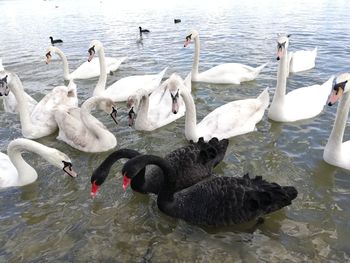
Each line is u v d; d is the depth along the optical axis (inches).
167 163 58.0
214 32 177.9
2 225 58.3
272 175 68.6
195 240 54.7
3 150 80.7
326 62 130.6
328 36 162.9
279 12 226.2
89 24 217.3
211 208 56.4
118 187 66.7
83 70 128.3
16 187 67.6
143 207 62.3
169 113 91.7
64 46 167.0
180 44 160.1
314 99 92.0
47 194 65.6
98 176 57.6
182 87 78.2
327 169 69.7
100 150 78.4
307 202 61.1
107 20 228.4
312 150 75.8
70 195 65.1
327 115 90.7
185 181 64.8
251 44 154.7
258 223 57.5
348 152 70.3
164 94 95.7
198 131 81.1
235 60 136.1
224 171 70.9
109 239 55.0
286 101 90.7
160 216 60.2
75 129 80.0
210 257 51.4
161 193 59.7
